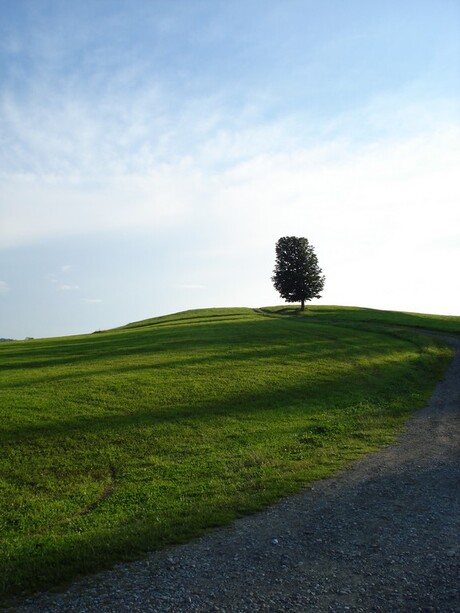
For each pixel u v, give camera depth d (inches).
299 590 412.5
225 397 1358.3
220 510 619.2
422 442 987.9
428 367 1959.9
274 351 2089.1
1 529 644.1
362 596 399.5
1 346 2620.6
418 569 443.8
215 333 2682.1
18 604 403.5
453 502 631.8
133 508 679.7
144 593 414.0
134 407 1232.8
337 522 571.2
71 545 532.1
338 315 4072.3
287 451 940.0
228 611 382.3
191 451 954.7
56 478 836.6
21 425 1065.5
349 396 1434.5
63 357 1989.4
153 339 2487.7
